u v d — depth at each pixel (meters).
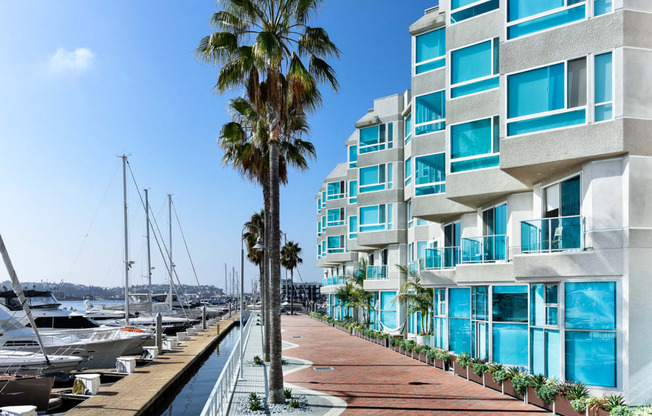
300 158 24.31
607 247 13.02
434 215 23.41
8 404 16.86
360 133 36.75
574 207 14.63
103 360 26.48
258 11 15.88
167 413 18.91
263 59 14.73
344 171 53.34
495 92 18.34
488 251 18.56
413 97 24.92
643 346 12.45
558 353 13.99
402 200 33.66
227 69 16.28
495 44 18.58
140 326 43.91
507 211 18.25
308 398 15.20
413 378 18.81
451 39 19.89
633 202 12.82
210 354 34.97
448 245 24.78
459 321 21.39
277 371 14.61
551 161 14.05
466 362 18.64
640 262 12.67
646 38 13.28
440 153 23.22
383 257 37.19
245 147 22.91
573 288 13.66
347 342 32.78
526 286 16.88
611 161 13.30
